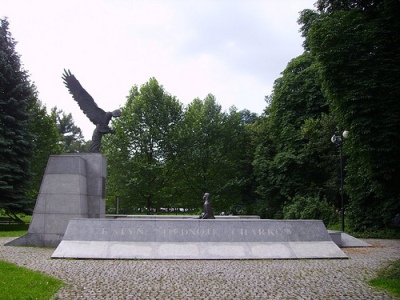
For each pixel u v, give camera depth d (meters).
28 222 33.53
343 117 21.69
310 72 36.56
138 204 37.69
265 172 38.53
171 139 37.97
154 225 13.91
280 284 9.01
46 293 7.69
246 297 7.80
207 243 13.65
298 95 37.34
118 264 11.66
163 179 37.78
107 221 13.88
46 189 16.64
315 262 12.49
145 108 38.28
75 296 7.62
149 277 9.65
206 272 10.48
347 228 26.30
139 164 36.53
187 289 8.40
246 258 13.06
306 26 34.12
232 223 14.16
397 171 21.02
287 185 36.41
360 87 19.64
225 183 39.69
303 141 36.19
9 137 28.11
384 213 24.12
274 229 14.22
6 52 29.48
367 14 21.19
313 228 14.41
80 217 16.47
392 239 22.02
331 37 19.81
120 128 38.06
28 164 28.88
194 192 39.91
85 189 17.28
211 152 38.91
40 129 39.19
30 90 29.83
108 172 37.75
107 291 8.08
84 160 17.58
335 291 8.34
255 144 42.31
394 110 19.42
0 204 26.45
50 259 12.50
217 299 7.62
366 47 19.84
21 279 8.65
